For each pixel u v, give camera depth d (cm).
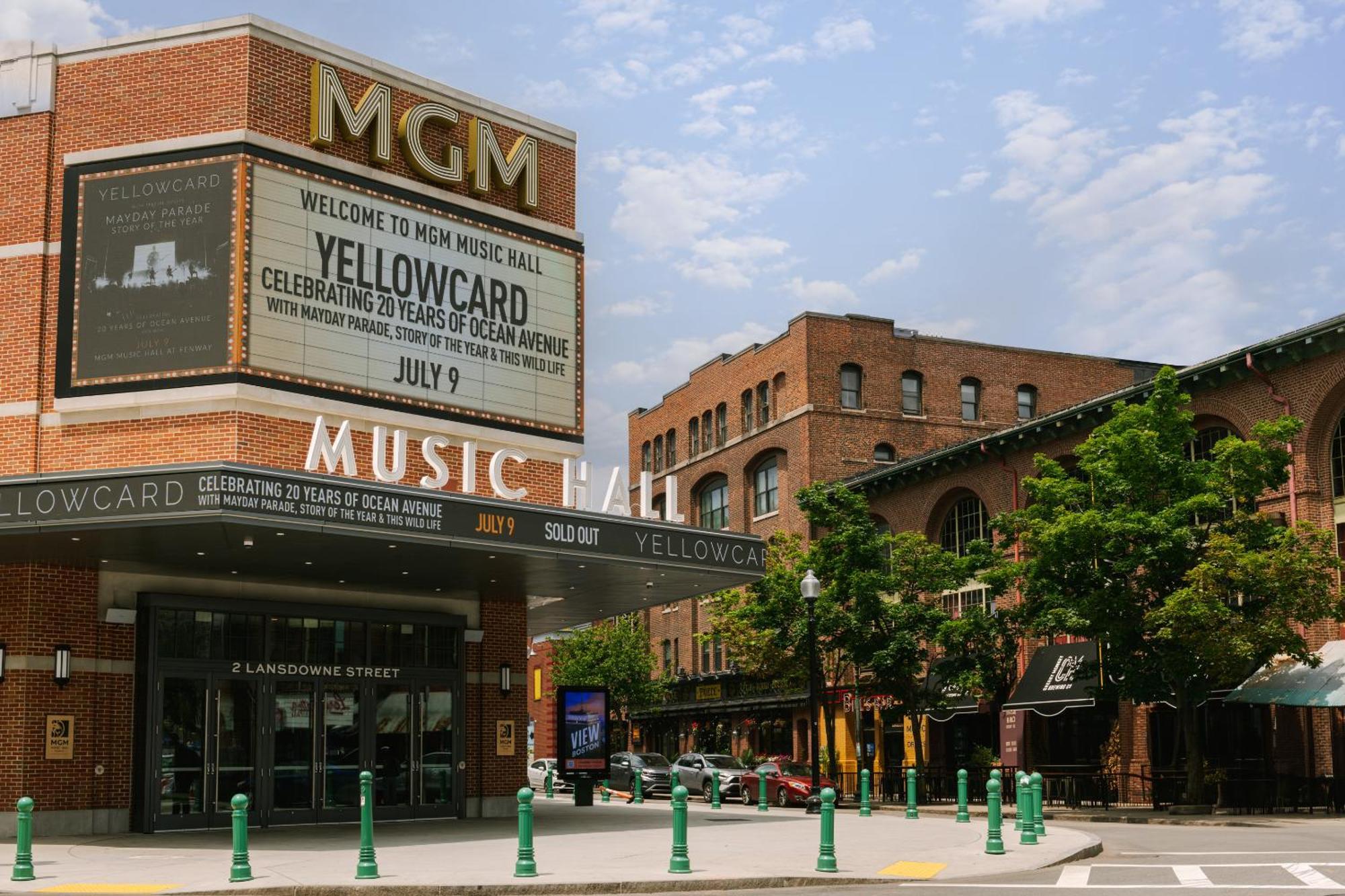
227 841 2359
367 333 2711
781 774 4147
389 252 2773
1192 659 3334
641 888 1680
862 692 4575
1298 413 3672
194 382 2520
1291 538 3275
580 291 3108
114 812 2534
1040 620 3575
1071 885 1662
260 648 2738
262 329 2553
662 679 6812
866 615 4416
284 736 2734
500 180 2992
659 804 4156
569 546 2558
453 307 2866
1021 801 2416
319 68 2706
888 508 5384
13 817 2438
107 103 2653
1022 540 3684
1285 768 3569
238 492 2136
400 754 2909
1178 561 3447
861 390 6072
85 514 2173
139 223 2592
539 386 2997
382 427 2647
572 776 3603
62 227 2620
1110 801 4016
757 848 2209
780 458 6200
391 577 2791
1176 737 3772
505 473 2914
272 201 2602
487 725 3091
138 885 1681
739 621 4747
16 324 2609
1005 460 4719
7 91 2684
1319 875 1741
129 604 2600
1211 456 3962
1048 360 6475
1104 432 3631
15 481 2202
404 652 2956
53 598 2527
